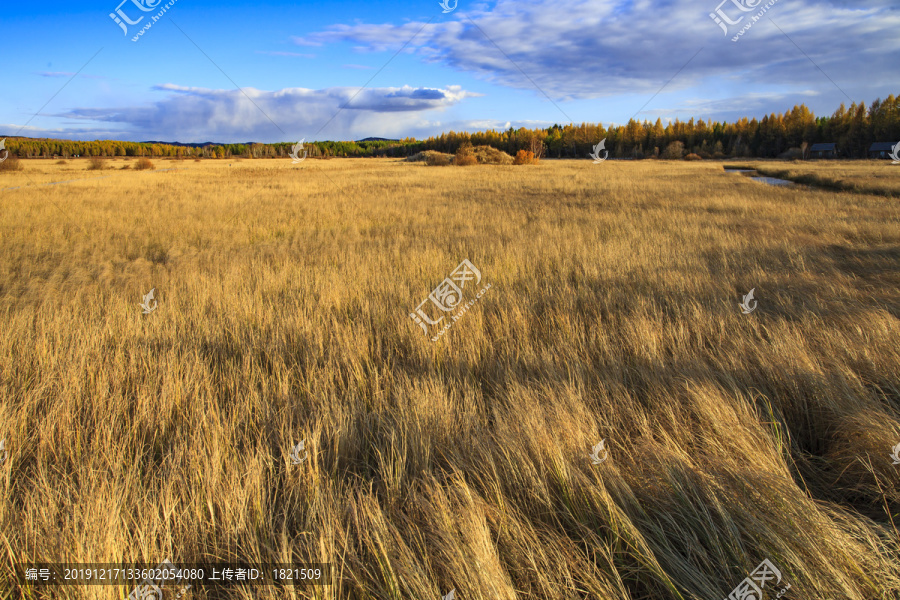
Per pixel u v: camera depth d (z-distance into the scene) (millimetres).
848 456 3031
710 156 74875
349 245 10609
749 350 4449
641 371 4117
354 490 2859
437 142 92312
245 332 5430
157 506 2557
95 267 8922
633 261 8477
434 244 10461
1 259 9227
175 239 12047
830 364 3984
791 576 2164
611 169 45094
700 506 2551
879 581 2158
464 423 3432
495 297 6512
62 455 3186
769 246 9828
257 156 82000
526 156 57188
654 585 2268
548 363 4285
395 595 2107
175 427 3521
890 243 9953
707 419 3307
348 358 4562
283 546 2262
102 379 4094
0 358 4500
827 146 66125
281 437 3301
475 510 2459
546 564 2240
